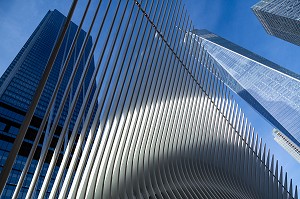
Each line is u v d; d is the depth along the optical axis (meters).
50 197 6.55
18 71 66.31
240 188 15.27
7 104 52.69
